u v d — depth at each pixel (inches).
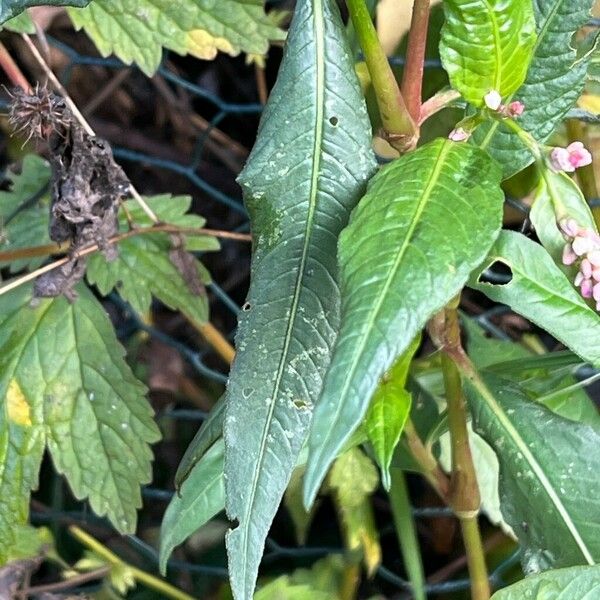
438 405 11.8
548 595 8.5
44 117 10.6
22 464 13.0
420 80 8.2
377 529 16.6
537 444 9.4
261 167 7.8
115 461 13.2
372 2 10.3
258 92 18.4
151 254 13.4
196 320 13.5
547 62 8.2
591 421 11.9
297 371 7.8
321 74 7.7
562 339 7.9
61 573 16.1
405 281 6.1
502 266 14.7
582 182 13.5
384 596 16.5
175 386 18.0
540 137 8.4
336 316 7.7
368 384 5.8
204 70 18.7
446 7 7.1
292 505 14.8
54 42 16.0
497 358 12.9
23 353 13.1
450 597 16.2
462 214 6.6
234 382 7.8
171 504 10.6
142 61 12.8
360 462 13.6
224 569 16.1
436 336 9.5
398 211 6.6
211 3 12.6
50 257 13.8
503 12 7.0
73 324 13.3
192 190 19.3
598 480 9.3
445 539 16.5
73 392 13.2
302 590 14.3
